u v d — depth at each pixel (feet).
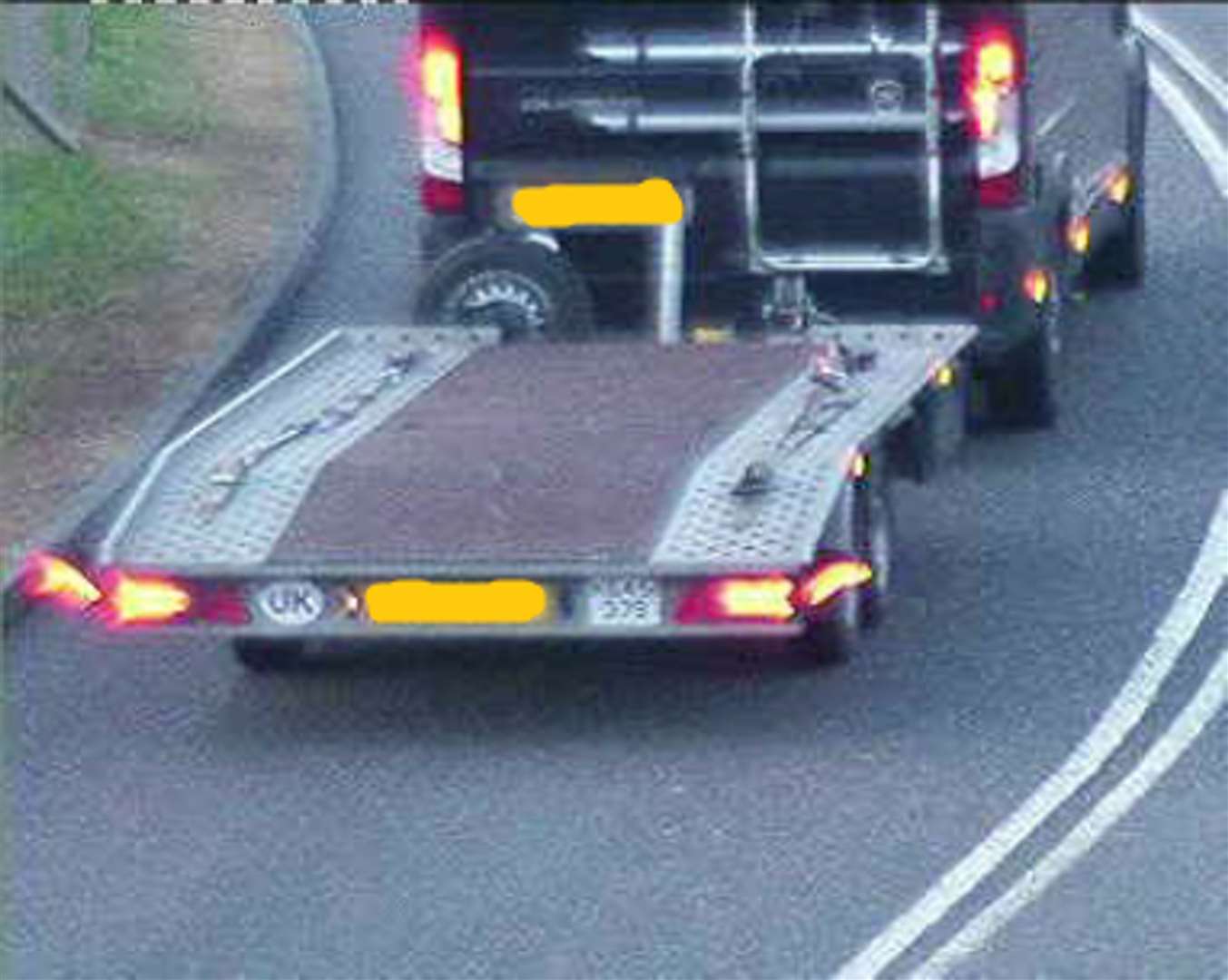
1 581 59.36
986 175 64.39
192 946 44.70
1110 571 60.13
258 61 107.24
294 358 62.18
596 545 50.57
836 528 53.16
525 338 63.87
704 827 48.57
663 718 53.47
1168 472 66.49
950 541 62.18
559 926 44.96
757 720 53.16
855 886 46.14
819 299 65.51
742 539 50.47
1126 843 47.50
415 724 53.62
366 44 112.27
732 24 64.28
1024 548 61.67
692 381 57.67
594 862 47.32
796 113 64.44
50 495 65.05
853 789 49.88
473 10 65.00
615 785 50.47
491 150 65.41
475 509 51.72
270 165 93.76
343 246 86.63
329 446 54.44
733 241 65.05
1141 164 80.53
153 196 89.04
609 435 54.39
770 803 49.39
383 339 61.41
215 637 55.01
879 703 53.72
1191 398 72.08
